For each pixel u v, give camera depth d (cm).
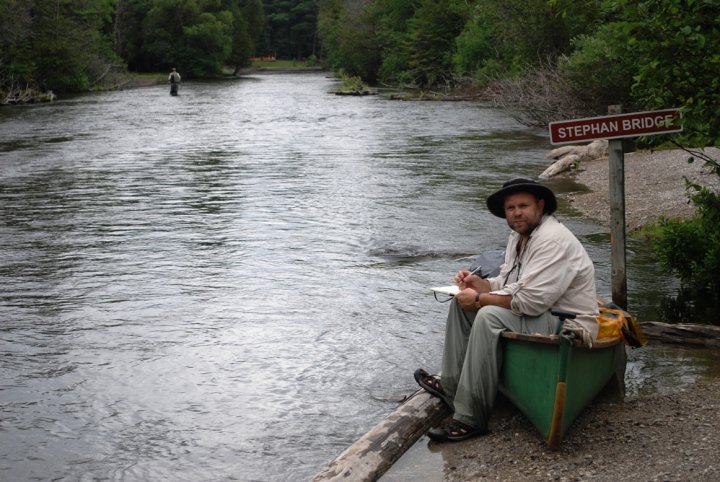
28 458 529
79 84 6231
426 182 1662
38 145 2503
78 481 502
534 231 519
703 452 468
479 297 517
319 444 544
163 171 1902
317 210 1373
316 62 13038
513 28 3638
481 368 508
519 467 472
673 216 1180
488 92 3788
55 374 670
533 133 2641
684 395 564
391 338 745
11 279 957
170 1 9569
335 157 2123
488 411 516
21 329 780
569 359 473
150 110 4084
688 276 834
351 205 1414
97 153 2284
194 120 3425
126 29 9644
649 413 534
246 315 816
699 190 788
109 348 729
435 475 477
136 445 546
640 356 656
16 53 5481
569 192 1501
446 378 546
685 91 696
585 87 2316
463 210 1348
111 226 1264
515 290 508
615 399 561
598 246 1064
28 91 5041
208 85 7275
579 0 799
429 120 3234
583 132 689
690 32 624
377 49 7369
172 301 866
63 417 590
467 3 5375
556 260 504
